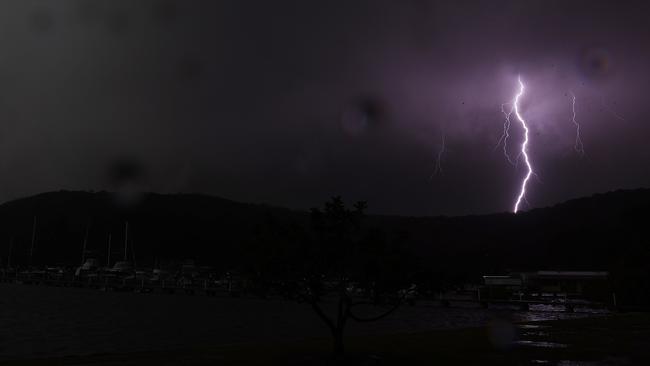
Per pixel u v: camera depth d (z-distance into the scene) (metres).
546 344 21.28
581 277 112.00
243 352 19.38
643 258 70.44
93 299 103.69
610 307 69.31
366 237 16.64
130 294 128.00
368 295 17.38
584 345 21.02
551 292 111.81
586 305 73.94
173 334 44.59
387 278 16.38
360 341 22.58
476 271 127.69
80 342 38.12
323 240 16.62
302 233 16.77
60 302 90.94
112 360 17.77
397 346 20.66
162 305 90.75
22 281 171.00
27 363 17.45
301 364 16.56
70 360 17.86
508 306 89.31
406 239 17.16
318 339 23.91
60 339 39.94
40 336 41.78
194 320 61.31
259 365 16.41
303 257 16.48
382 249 16.56
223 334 45.16
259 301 107.62
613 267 73.88
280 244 16.50
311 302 17.58
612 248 128.62
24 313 65.75
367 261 16.23
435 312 79.00
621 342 22.05
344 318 18.00
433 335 24.95
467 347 20.38
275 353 18.95
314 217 16.89
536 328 28.50
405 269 16.66
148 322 57.31
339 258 16.61
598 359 17.52
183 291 137.62
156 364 16.78
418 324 58.09
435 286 17.12
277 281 17.00
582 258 135.38
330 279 17.31
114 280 154.00
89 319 59.28
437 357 17.84
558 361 17.09
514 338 23.38
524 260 144.88
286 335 44.03
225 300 110.12
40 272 175.75
